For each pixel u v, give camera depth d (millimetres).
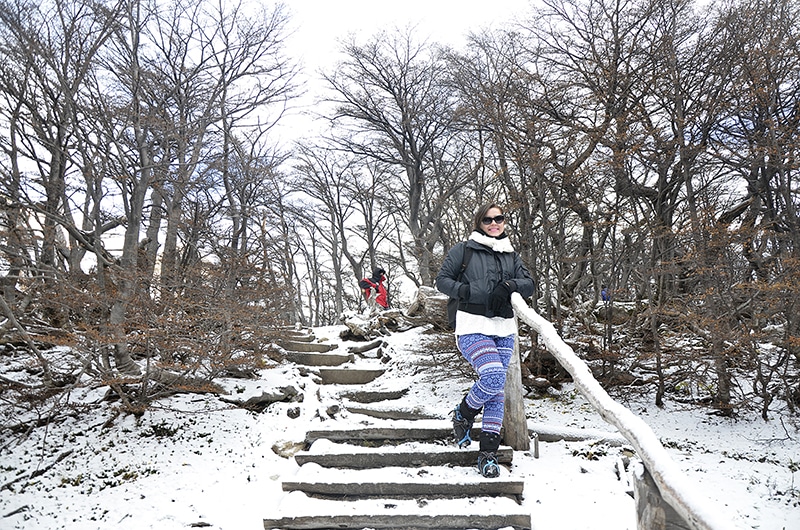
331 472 3896
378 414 5555
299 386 6109
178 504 3738
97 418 5055
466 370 6379
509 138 6430
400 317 9859
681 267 5625
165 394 5438
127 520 3562
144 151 6336
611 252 6438
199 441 4707
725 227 5195
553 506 3547
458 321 3760
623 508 3510
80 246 6539
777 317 5234
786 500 3566
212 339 5410
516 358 4438
